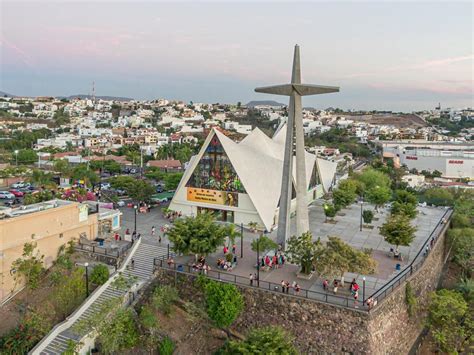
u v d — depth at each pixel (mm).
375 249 54469
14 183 93938
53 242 50469
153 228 58125
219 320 37156
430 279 51625
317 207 81375
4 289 44438
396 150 198750
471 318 41438
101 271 43844
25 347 36000
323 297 38656
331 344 36938
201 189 65688
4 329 39938
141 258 49875
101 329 35688
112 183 86625
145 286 44625
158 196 87438
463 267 58844
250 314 40500
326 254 39281
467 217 74688
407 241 49469
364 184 92500
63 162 100375
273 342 30812
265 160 68625
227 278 43188
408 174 145125
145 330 39062
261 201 62062
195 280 42969
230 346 32125
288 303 38938
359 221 69688
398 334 40938
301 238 44219
